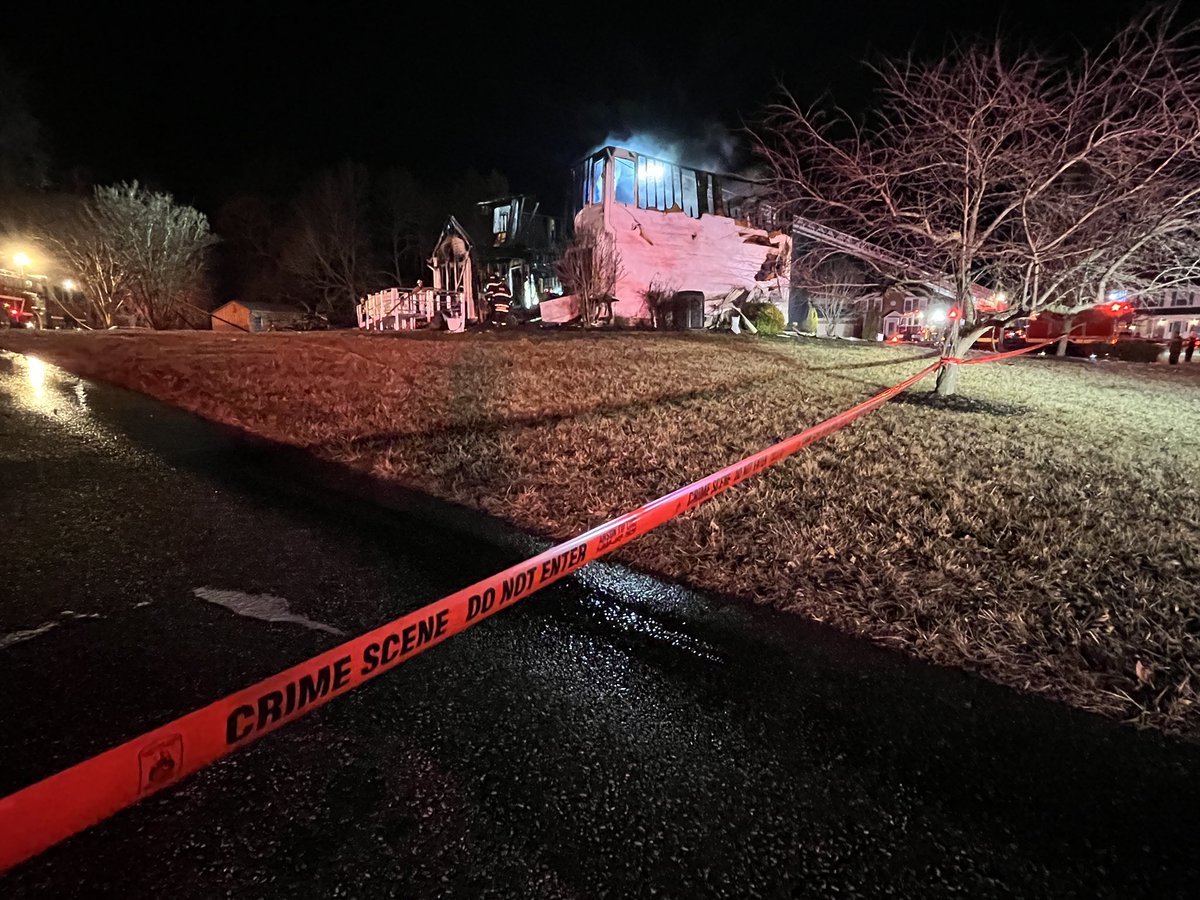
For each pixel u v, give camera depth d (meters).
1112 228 7.95
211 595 3.08
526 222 29.88
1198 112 6.63
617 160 21.78
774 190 10.09
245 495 4.50
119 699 2.29
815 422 7.43
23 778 1.91
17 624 2.73
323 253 33.75
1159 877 1.83
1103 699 2.63
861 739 2.34
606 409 7.69
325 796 1.94
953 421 8.09
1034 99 7.66
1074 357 20.91
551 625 3.00
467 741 2.21
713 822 1.93
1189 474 6.34
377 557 3.60
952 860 1.85
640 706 2.45
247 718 1.48
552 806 1.95
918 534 4.15
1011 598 3.34
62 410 6.62
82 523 3.84
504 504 4.53
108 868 1.65
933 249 8.91
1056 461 6.34
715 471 5.24
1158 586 3.60
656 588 3.41
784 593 3.39
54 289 26.39
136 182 25.78
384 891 1.64
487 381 9.23
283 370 9.39
